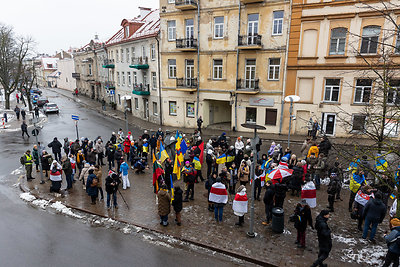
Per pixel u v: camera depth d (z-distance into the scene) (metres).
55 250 8.73
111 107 45.28
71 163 15.15
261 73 24.28
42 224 10.47
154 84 32.06
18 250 8.73
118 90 42.53
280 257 8.16
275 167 12.00
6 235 9.65
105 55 46.91
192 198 12.24
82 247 8.90
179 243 9.09
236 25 24.58
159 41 29.38
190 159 14.56
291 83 23.25
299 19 21.98
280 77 23.56
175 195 9.82
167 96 30.05
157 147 17.05
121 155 14.73
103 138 24.66
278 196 9.84
